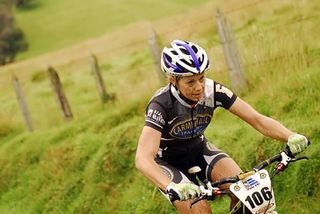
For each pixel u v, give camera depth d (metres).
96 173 10.23
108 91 17.70
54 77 15.00
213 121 9.90
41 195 10.96
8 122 16.88
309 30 11.02
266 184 4.78
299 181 7.23
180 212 5.41
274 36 10.92
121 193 9.56
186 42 5.12
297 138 4.99
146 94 12.43
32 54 71.50
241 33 15.83
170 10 71.88
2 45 73.94
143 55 23.58
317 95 8.78
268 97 9.58
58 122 15.97
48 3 87.25
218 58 11.67
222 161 5.69
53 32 76.06
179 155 5.78
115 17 74.69
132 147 10.10
